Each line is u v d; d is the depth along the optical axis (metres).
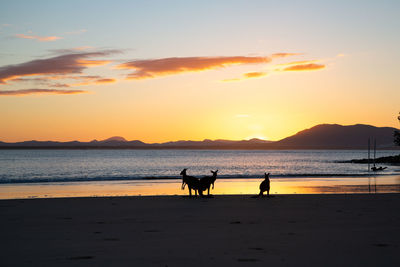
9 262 7.27
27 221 11.94
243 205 15.56
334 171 59.59
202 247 8.40
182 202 16.69
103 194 23.34
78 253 7.91
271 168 72.44
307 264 7.09
